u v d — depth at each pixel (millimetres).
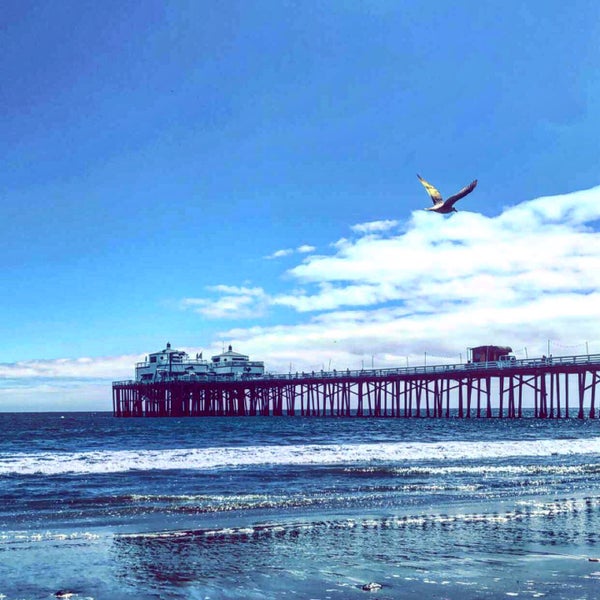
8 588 9602
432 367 81375
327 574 10391
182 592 9422
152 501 17547
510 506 16984
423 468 25109
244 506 16797
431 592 9328
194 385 108312
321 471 24125
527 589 9461
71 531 13805
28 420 119188
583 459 30062
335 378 93688
